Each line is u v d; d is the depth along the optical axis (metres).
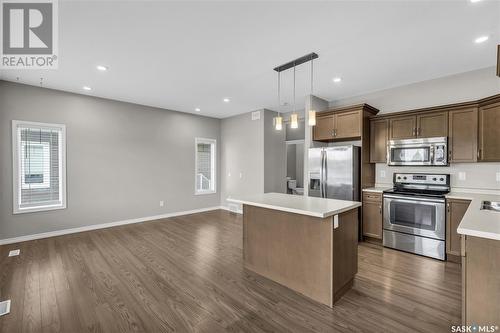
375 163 4.32
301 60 3.07
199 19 2.21
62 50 2.79
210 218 5.59
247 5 2.02
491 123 2.97
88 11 2.09
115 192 4.91
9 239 3.81
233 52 2.86
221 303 2.24
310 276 2.33
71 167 4.38
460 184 3.48
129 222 5.10
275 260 2.65
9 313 2.07
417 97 3.84
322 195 4.21
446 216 3.13
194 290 2.46
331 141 4.76
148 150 5.38
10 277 2.71
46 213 4.14
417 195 3.35
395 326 1.91
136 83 3.91
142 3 1.98
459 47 2.72
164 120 5.64
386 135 3.96
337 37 2.52
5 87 3.76
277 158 6.07
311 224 2.33
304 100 4.92
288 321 1.99
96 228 4.67
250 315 2.07
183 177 5.99
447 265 3.02
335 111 4.22
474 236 1.51
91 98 4.60
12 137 3.81
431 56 2.95
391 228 3.61
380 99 4.25
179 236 4.24
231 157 6.51
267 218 2.73
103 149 4.75
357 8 2.05
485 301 1.49
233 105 5.39
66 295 2.36
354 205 2.44
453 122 3.32
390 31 2.40
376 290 2.45
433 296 2.33
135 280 2.66
